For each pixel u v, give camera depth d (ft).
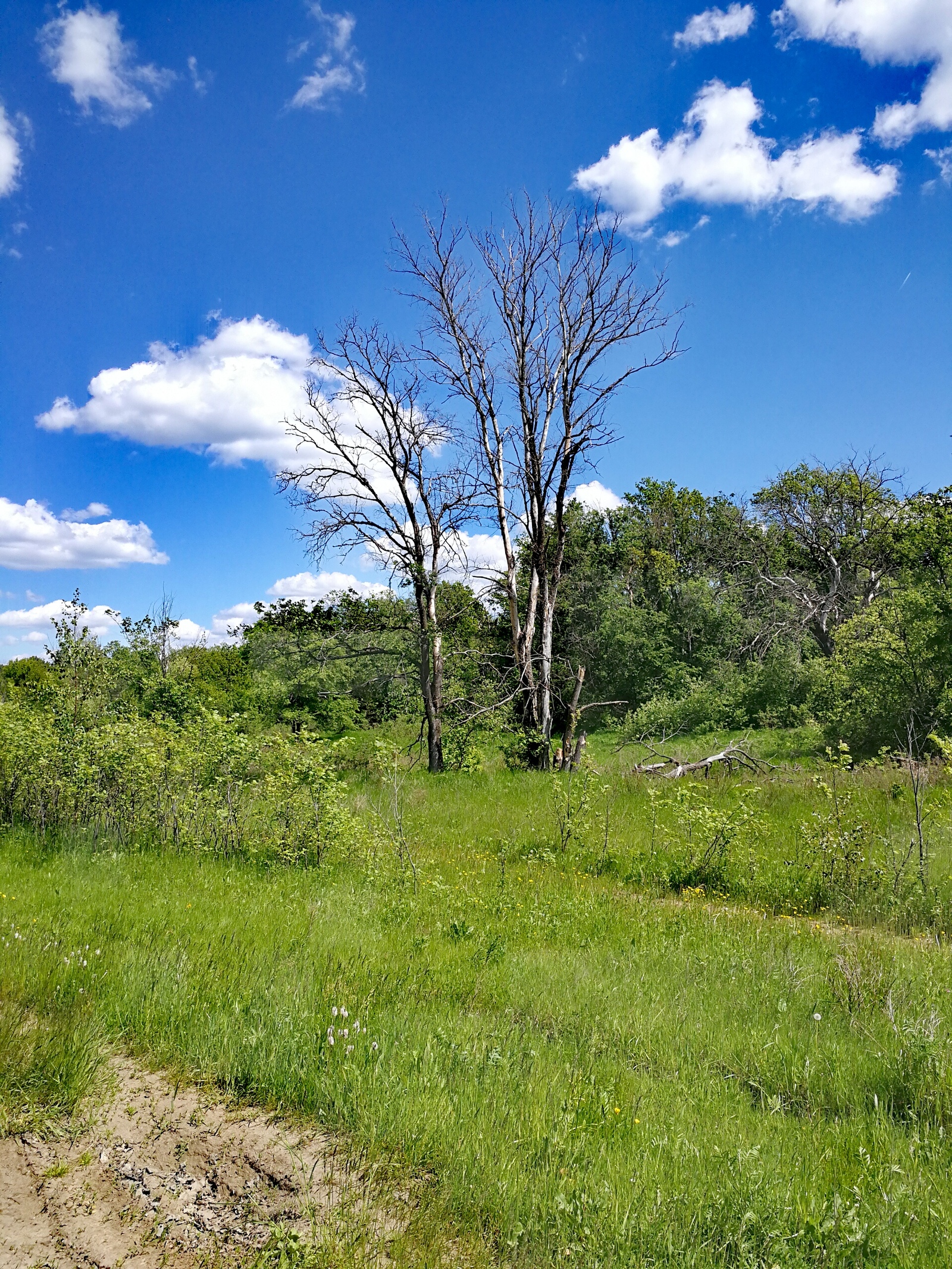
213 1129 12.85
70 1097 13.21
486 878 35.86
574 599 135.54
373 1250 10.07
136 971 18.22
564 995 19.79
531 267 80.79
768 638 123.65
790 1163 12.41
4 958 18.43
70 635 52.31
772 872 34.86
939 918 28.50
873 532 124.06
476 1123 12.82
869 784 50.60
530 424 82.12
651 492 168.86
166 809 38.55
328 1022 16.20
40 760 38.91
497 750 85.76
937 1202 11.35
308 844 36.70
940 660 68.59
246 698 97.35
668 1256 10.08
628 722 105.19
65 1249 10.08
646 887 34.96
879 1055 16.40
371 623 90.07
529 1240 10.48
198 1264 9.92
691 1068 16.22
